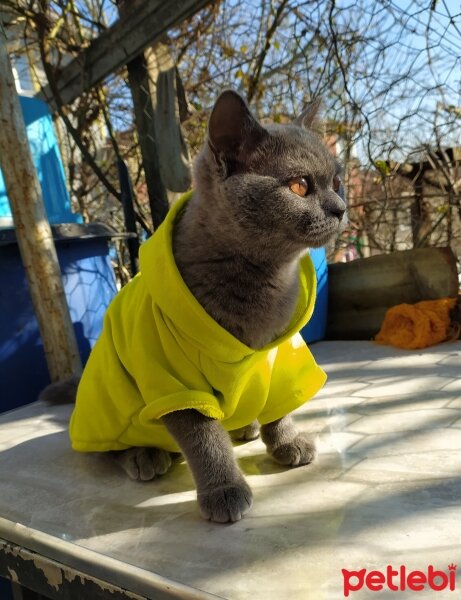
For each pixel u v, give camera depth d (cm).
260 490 33
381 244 102
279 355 37
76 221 81
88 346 71
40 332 63
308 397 37
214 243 34
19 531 31
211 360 32
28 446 46
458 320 66
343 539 26
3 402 64
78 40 91
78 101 113
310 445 37
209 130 34
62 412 56
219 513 30
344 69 81
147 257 34
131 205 82
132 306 35
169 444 37
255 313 34
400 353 63
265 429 38
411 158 96
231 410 34
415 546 25
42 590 30
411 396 47
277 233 34
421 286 71
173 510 32
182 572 25
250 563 25
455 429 39
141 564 26
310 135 37
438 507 29
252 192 33
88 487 37
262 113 101
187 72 104
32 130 75
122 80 105
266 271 34
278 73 100
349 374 56
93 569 27
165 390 31
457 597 21
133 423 36
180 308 31
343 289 78
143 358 32
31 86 133
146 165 82
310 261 39
